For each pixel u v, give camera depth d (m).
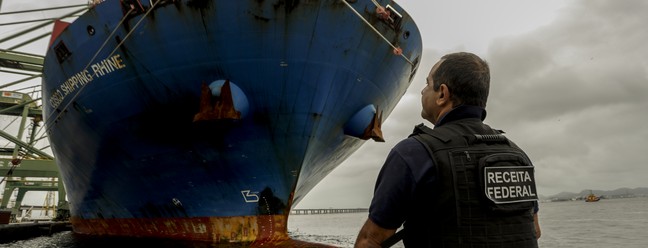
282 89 8.48
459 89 1.79
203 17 7.66
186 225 10.45
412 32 10.06
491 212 1.52
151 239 11.32
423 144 1.64
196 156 9.39
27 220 42.50
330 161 11.94
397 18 9.28
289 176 9.67
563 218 50.81
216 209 10.05
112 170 10.87
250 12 7.63
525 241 1.58
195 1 7.56
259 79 8.30
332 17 8.16
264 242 9.59
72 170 13.16
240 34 7.81
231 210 9.95
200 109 8.28
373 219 1.65
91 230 15.02
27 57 22.02
